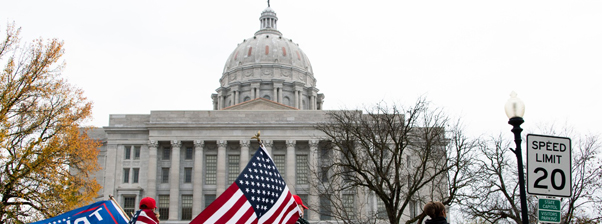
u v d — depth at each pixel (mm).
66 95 41656
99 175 93625
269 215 15023
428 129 50500
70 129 41656
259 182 15078
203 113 91188
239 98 126938
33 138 40250
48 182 40656
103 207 16875
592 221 43625
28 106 39125
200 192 87312
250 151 90750
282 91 126375
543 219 16031
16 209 39938
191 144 90875
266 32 139625
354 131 51062
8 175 38031
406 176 54406
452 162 48188
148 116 92312
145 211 15406
